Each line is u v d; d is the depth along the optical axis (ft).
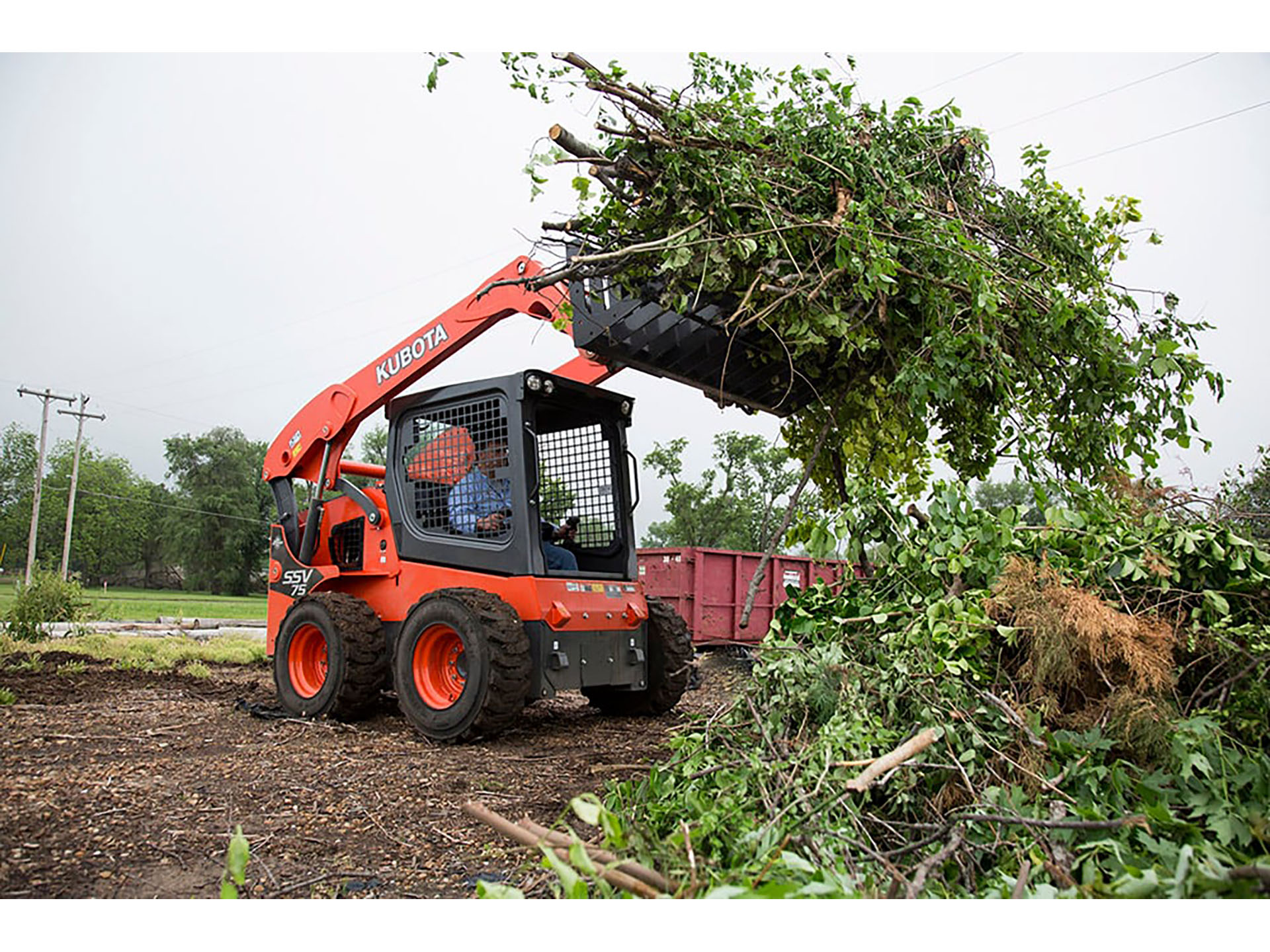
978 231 14.20
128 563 245.45
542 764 15.39
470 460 19.04
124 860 9.84
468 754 16.20
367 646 19.30
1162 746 9.05
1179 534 11.27
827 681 10.41
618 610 19.22
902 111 14.60
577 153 11.43
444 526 19.43
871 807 9.25
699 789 9.24
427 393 19.88
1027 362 13.71
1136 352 14.05
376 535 20.61
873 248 11.35
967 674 10.23
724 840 7.84
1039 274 14.16
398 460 20.40
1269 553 11.24
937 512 12.13
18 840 10.27
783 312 12.72
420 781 13.91
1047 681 10.07
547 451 20.62
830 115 13.14
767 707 10.51
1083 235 15.21
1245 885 6.07
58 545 218.79
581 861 6.13
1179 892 6.29
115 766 14.20
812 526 13.05
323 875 9.62
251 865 9.87
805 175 12.78
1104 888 6.50
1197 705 9.93
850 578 12.73
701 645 33.68
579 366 20.38
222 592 218.79
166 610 90.17
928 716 9.66
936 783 9.37
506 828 7.21
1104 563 11.44
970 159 15.23
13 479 222.69
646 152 11.75
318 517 21.59
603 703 21.61
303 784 13.50
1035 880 7.61
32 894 8.67
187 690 24.11
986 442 15.03
